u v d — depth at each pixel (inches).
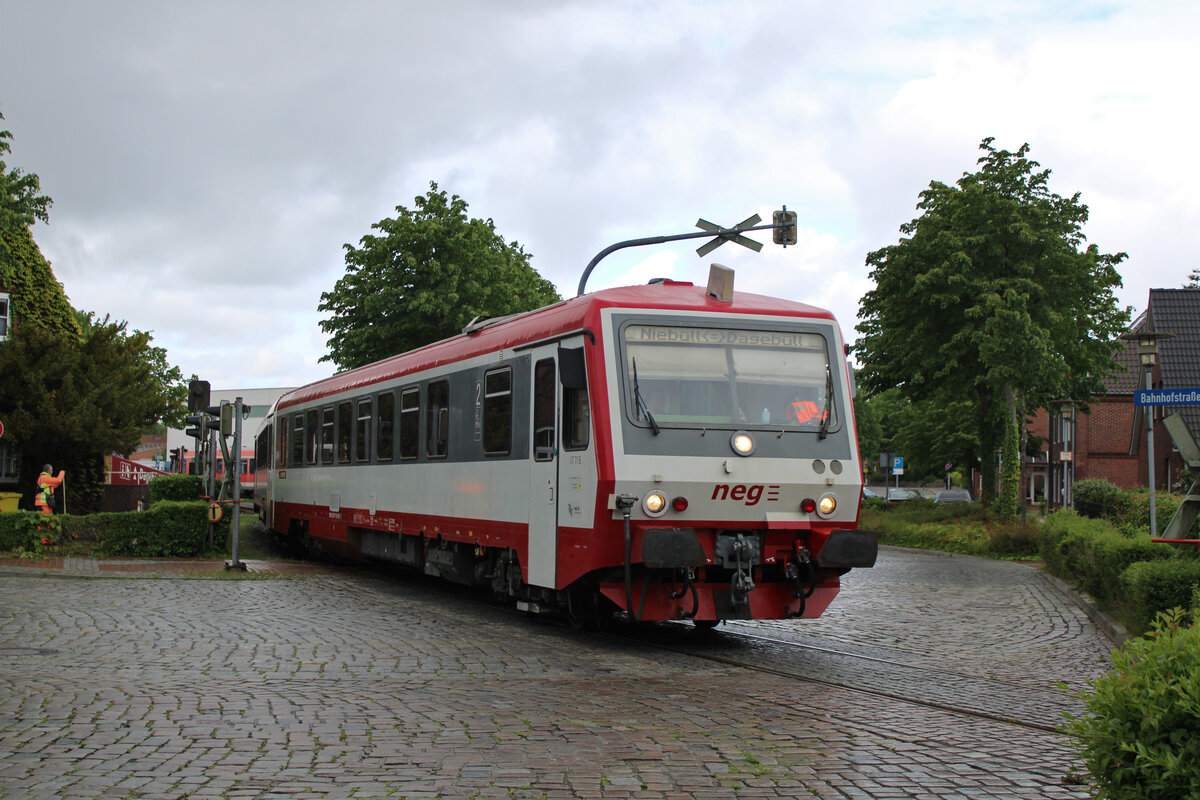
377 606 570.6
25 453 1115.9
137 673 365.4
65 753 257.6
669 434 430.3
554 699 329.1
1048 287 1326.3
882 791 236.4
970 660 434.6
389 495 674.8
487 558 555.8
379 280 1418.6
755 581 446.0
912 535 1316.4
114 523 824.9
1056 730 295.7
